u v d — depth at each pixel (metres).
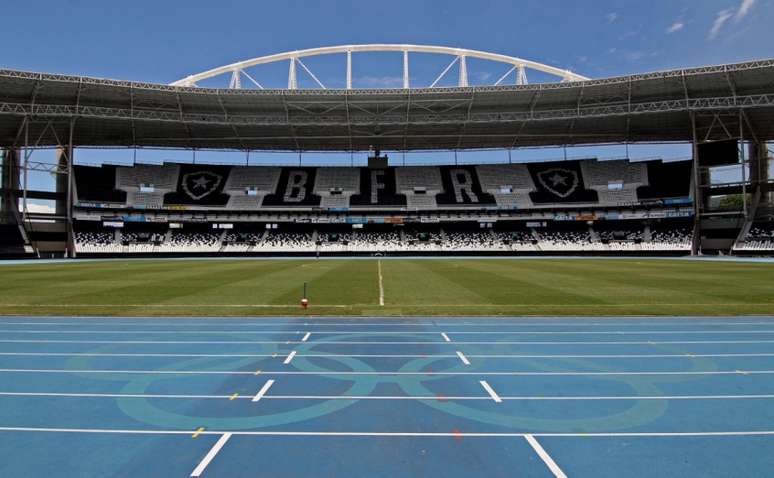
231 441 6.00
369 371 8.95
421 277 28.16
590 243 59.44
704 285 23.12
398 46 57.50
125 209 58.53
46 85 48.03
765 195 55.00
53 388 7.98
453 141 63.31
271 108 54.47
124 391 7.83
